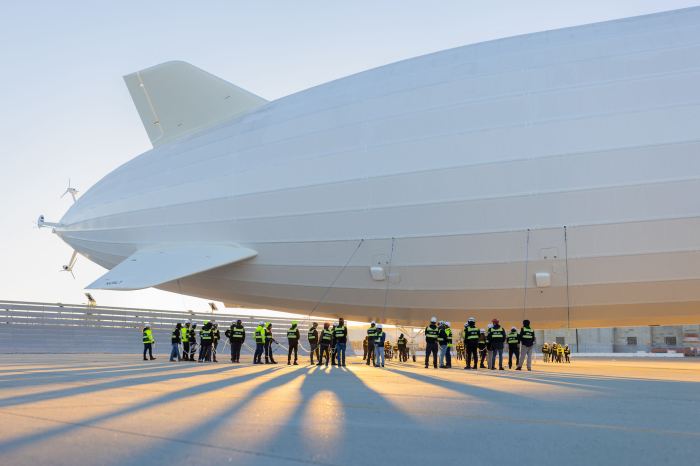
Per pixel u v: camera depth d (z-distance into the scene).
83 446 5.40
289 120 26.30
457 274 22.89
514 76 22.59
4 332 41.03
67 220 31.44
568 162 20.92
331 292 26.05
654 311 22.00
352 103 25.09
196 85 30.97
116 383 12.68
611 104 20.88
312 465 4.69
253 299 28.52
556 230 21.12
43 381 13.15
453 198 22.23
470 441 5.82
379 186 23.38
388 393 10.80
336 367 23.06
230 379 14.28
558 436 6.14
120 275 25.30
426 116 23.19
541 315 23.59
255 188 25.73
